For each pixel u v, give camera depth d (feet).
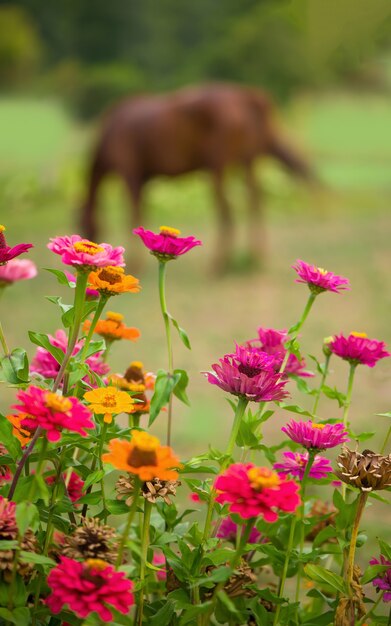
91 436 6.86
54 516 6.96
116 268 7.04
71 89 170.30
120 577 5.65
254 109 53.57
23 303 41.96
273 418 25.21
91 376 7.27
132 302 43.34
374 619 7.35
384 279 47.39
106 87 162.30
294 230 64.69
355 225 66.64
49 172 84.94
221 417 26.11
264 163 82.84
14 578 5.97
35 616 6.30
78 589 5.53
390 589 7.23
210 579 6.15
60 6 213.05
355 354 7.95
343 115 150.30
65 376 7.25
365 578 7.29
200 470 6.97
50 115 159.43
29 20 212.84
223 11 213.25
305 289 46.03
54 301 7.29
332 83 153.07
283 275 49.47
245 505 5.65
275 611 7.15
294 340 7.68
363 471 6.80
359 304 42.37
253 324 39.55
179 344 35.88
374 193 83.97
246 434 7.58
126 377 8.07
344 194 80.28
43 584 6.66
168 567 7.17
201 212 73.05
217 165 52.19
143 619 6.97
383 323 38.73
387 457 6.91
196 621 6.95
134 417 8.03
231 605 6.16
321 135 135.85
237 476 5.75
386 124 145.18
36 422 5.78
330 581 7.13
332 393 8.21
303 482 7.04
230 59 159.94
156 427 24.97
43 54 210.38
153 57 212.64
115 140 53.47
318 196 68.90
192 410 26.78
